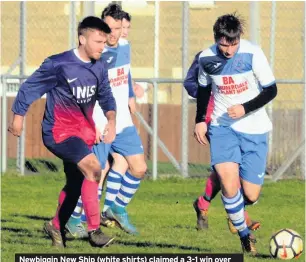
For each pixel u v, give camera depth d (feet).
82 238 65.77
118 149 71.15
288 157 112.16
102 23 55.93
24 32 111.96
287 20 140.97
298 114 114.32
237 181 59.21
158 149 123.44
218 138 60.13
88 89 56.59
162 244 64.23
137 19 141.59
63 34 134.21
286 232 59.06
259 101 58.70
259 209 90.02
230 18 57.21
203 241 66.18
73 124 56.95
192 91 70.03
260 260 57.93
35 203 90.84
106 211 72.02
